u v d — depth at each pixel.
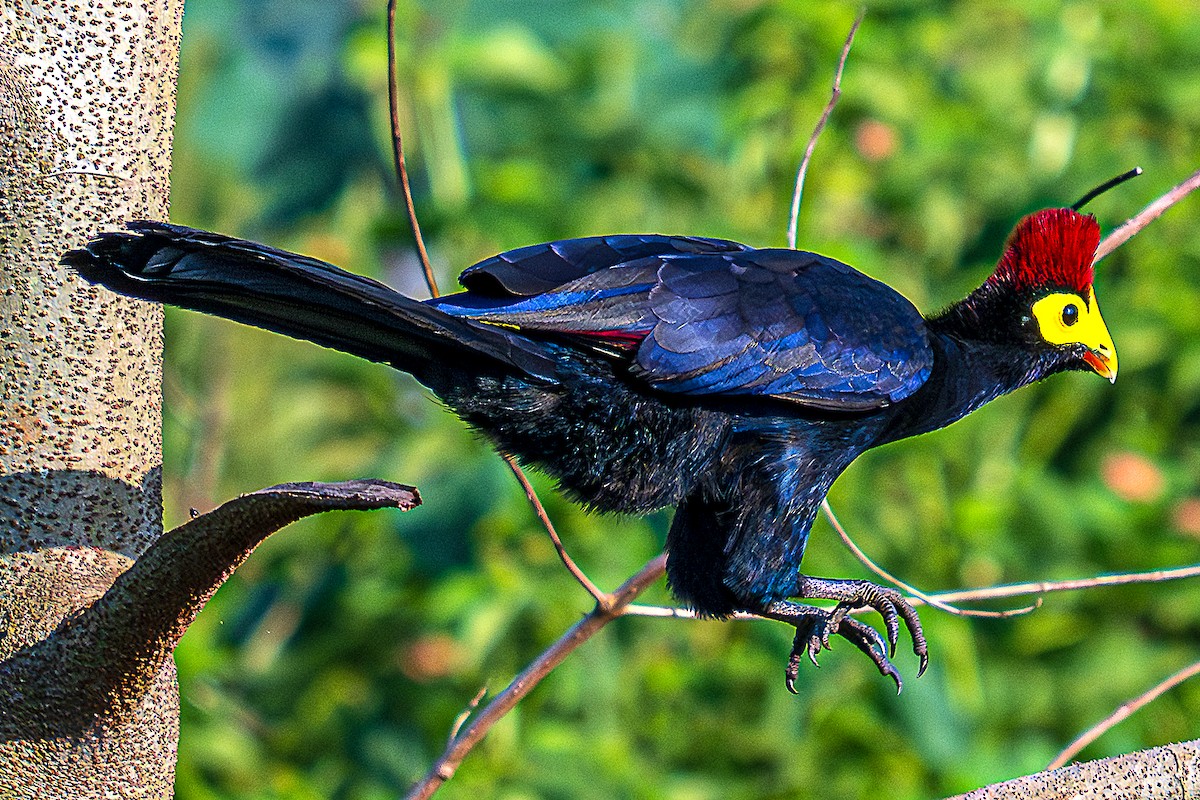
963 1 12.88
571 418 6.56
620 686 11.27
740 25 12.42
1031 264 7.70
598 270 6.59
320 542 11.92
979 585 11.31
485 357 6.28
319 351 13.48
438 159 12.48
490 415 6.53
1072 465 12.12
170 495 13.75
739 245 7.27
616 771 10.44
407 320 5.84
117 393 5.21
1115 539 11.40
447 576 11.06
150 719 5.14
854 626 7.15
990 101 12.62
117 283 5.10
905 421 7.42
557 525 11.09
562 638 6.96
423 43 13.02
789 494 6.92
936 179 12.20
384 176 14.09
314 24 14.83
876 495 11.34
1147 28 12.70
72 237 5.14
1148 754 5.32
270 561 12.05
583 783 10.30
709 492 6.90
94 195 5.16
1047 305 7.69
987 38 13.02
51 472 5.13
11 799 5.03
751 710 11.16
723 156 12.70
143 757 5.13
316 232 14.80
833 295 6.95
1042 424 12.12
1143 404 12.05
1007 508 11.45
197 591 4.78
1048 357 7.73
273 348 14.18
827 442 7.00
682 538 7.10
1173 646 11.50
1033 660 11.51
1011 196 12.31
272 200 14.48
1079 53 12.58
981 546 11.18
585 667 10.88
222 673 10.80
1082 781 5.25
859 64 12.09
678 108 12.75
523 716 10.94
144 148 5.25
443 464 11.55
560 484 6.87
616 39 13.02
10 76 5.09
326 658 11.55
